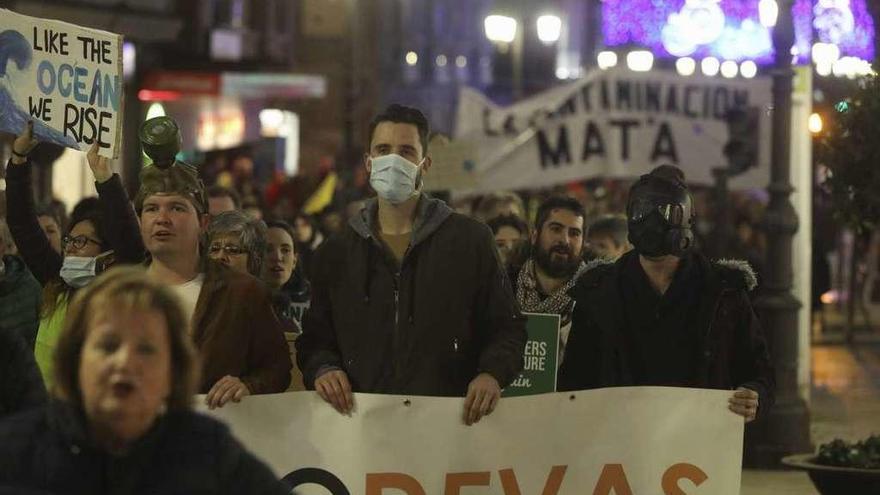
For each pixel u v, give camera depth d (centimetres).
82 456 563
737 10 2569
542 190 3391
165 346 562
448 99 11344
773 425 1725
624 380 921
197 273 885
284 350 875
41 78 959
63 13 3938
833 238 4622
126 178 4647
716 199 2261
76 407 561
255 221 990
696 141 2583
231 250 974
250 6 5609
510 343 862
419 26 11375
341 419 853
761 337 930
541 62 11200
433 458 859
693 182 2586
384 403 852
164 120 869
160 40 4588
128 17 4262
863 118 1395
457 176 2225
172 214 870
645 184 901
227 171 4016
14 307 996
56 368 561
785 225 1762
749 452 1723
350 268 866
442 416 857
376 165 850
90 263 965
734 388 940
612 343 920
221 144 5031
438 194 2567
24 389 717
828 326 3816
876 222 1414
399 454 855
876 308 4444
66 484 561
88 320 559
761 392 909
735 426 897
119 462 564
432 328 855
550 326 1055
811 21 1844
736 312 921
